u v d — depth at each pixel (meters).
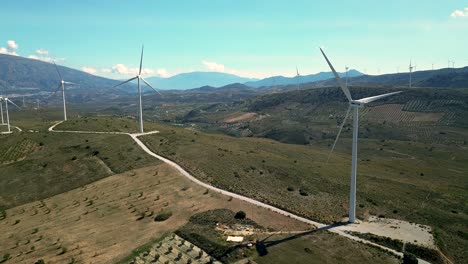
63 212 91.00
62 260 65.56
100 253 67.25
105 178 112.50
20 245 73.88
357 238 75.25
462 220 97.25
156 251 66.75
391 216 93.06
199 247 67.69
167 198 92.62
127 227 77.94
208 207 85.56
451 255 74.81
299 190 105.31
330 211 91.75
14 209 98.50
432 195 118.44
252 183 105.75
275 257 64.00
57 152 138.25
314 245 69.38
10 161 134.38
